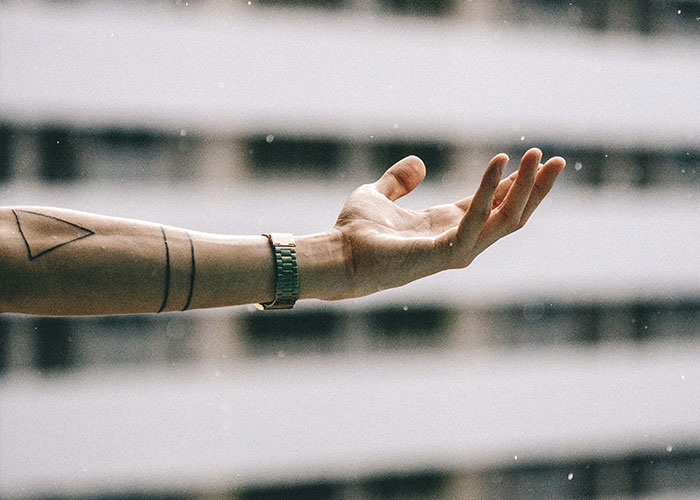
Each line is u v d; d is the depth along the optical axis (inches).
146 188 368.5
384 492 411.8
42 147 356.8
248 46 374.3
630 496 451.8
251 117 377.1
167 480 382.3
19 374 366.3
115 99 361.1
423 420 416.5
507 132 411.5
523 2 413.7
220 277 55.4
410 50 394.6
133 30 361.4
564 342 438.0
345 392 404.8
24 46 352.2
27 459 366.9
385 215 59.4
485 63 406.0
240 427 390.0
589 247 436.8
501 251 427.2
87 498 373.1
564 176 429.1
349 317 406.6
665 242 445.7
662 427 454.0
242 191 378.9
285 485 397.7
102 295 53.3
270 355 395.9
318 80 383.2
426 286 417.4
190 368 384.8
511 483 431.2
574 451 442.6
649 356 450.0
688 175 446.6
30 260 51.9
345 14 386.3
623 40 430.6
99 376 374.6
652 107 437.1
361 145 390.6
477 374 424.8
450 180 402.0
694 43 441.7
